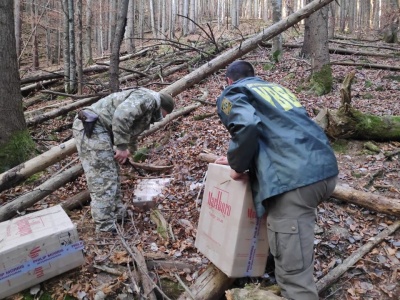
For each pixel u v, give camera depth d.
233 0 23.58
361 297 2.55
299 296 2.18
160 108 3.41
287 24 5.60
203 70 5.47
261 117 2.29
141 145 5.20
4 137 4.48
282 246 2.21
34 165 3.89
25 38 23.91
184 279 2.75
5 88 4.46
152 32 26.58
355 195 3.34
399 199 3.50
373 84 7.95
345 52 11.89
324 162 2.20
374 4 25.62
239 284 2.68
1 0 4.39
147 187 3.93
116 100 3.31
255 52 11.66
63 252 2.63
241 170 2.21
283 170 2.16
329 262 2.87
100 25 22.75
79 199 3.78
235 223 2.37
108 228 3.29
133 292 2.60
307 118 2.33
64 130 6.53
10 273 2.48
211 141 5.07
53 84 10.13
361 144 4.65
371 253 2.88
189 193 3.85
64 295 2.61
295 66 9.70
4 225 2.78
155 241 3.18
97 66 11.34
